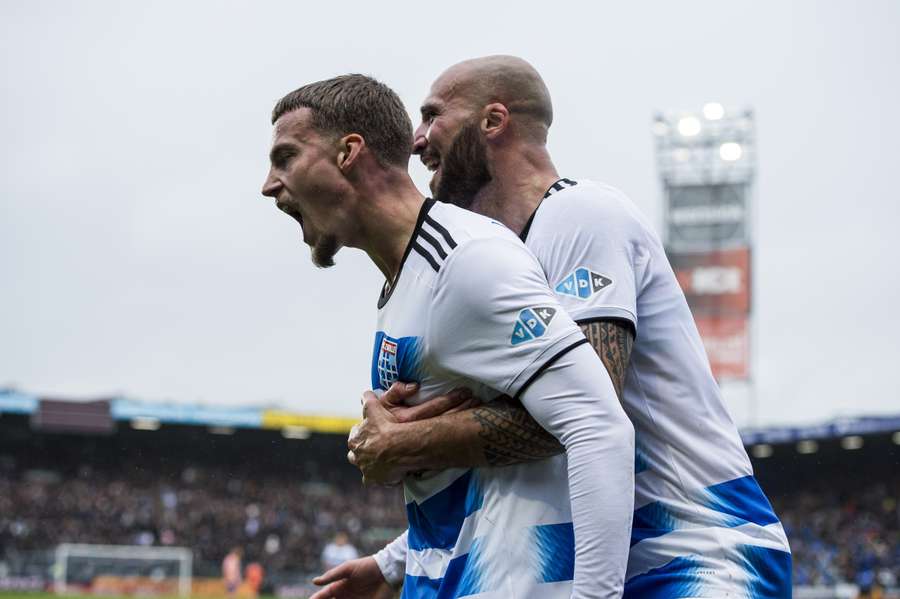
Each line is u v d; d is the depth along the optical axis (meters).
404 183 2.80
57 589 32.34
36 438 52.50
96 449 53.19
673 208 40.47
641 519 2.79
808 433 42.38
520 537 2.65
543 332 2.51
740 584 2.69
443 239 2.67
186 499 49.56
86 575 32.59
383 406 2.75
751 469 2.92
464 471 2.78
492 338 2.55
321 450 55.84
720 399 2.94
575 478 2.46
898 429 41.47
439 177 3.27
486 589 2.66
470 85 3.18
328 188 2.75
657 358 2.85
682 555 2.72
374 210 2.76
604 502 2.42
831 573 39.12
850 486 49.75
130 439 53.69
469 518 2.74
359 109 2.75
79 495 48.56
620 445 2.46
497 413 2.61
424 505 2.83
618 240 2.79
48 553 33.44
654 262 2.88
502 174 3.16
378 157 2.77
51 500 47.25
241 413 47.94
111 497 48.69
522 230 3.01
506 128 3.16
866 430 41.69
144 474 52.66
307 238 2.84
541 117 3.21
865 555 40.66
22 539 43.12
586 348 2.53
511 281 2.55
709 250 39.97
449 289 2.60
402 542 3.47
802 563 40.59
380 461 2.68
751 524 2.78
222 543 44.50
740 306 39.62
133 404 47.03
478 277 2.56
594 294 2.72
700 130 39.97
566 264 2.79
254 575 34.81
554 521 2.66
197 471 53.84
